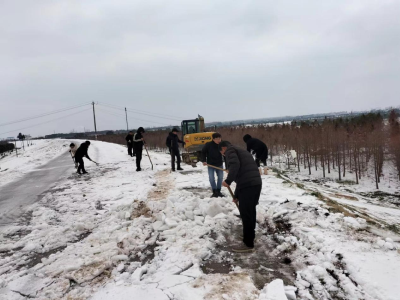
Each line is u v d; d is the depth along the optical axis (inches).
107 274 129.0
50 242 169.5
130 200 250.4
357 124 1395.2
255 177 145.8
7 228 204.4
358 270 110.6
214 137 222.8
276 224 171.3
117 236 169.0
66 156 858.8
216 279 115.4
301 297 103.5
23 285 122.0
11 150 1662.2
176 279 117.0
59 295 114.2
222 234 164.7
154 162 538.3
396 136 840.3
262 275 120.0
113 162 575.2
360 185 738.8
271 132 1549.0
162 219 184.7
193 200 217.0
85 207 245.3
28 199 299.9
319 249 133.0
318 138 965.2
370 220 163.0
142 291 109.3
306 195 223.8
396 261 114.5
